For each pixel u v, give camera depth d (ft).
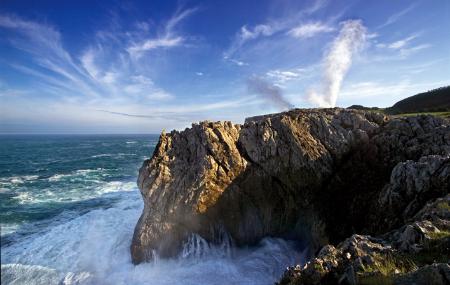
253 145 72.84
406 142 72.59
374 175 71.00
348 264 34.99
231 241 68.33
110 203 110.42
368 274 31.04
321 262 36.65
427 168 55.01
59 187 143.74
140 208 99.86
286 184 71.77
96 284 56.29
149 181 68.54
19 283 56.18
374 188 67.67
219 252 66.64
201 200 66.23
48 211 101.71
